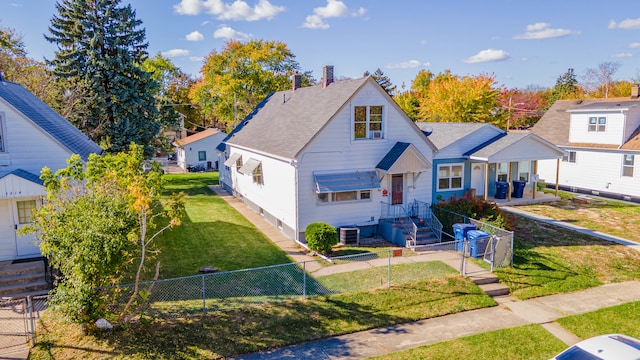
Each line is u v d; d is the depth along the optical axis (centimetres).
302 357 1156
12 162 1638
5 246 1611
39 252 1647
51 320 1263
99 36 3167
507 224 2072
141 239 1248
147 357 1116
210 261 1772
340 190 2036
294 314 1345
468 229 1952
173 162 6856
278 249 1955
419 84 7388
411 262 1794
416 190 2316
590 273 1772
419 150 2297
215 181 4197
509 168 2875
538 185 3384
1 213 1595
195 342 1187
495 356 1176
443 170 2589
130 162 1193
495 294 1582
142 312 1218
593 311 1462
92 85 3191
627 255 1950
